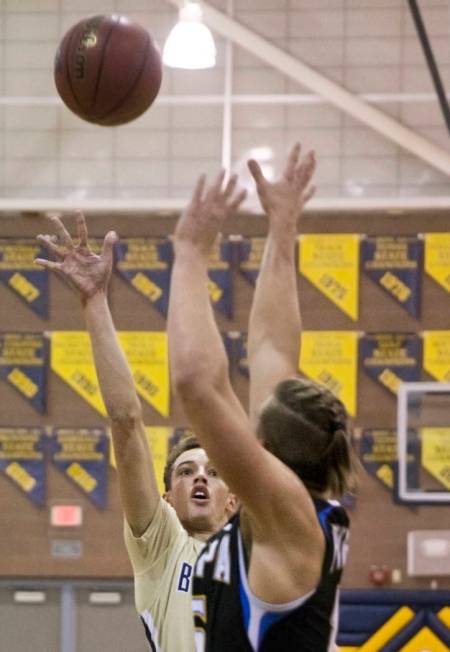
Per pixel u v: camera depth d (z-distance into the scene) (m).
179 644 5.44
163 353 12.02
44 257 12.12
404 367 11.89
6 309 12.14
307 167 4.31
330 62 12.01
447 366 11.88
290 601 3.33
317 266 11.99
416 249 11.94
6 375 12.09
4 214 12.19
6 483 12.03
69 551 11.96
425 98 11.91
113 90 5.81
